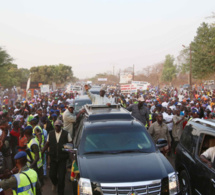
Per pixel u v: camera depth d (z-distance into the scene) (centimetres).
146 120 934
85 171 454
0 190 432
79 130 628
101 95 957
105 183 420
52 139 636
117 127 576
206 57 2638
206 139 530
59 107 1530
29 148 586
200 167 496
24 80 7238
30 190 376
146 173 439
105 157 497
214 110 1353
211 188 450
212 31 2783
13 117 1298
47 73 7619
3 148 714
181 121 920
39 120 933
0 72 3070
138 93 2919
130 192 413
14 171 469
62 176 625
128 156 499
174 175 452
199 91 3488
